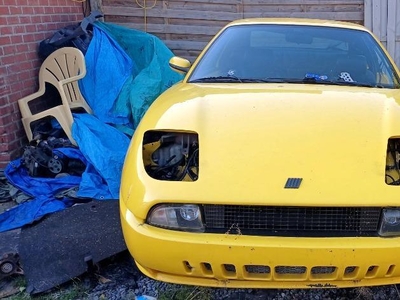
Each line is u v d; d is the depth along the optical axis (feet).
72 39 15.94
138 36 17.80
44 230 9.92
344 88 8.96
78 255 9.02
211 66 10.40
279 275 6.73
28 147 13.26
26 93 14.85
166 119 7.76
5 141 13.46
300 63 10.15
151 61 16.49
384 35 20.29
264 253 6.41
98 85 15.43
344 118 7.31
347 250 6.35
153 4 21.07
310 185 6.47
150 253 6.77
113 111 15.07
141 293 8.34
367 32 11.21
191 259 6.62
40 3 15.79
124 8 21.21
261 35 11.00
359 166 6.64
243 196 6.46
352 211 6.50
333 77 9.77
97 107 15.16
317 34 10.97
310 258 6.40
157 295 8.23
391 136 7.04
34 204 11.52
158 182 6.84
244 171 6.65
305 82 9.57
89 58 15.70
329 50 10.51
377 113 7.48
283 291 8.20
